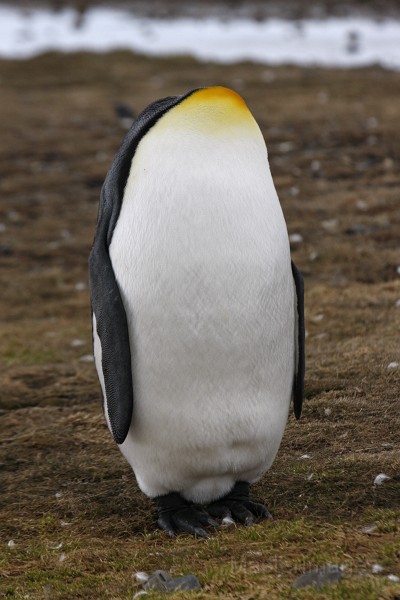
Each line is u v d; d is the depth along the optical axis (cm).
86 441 2425
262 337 1681
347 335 2939
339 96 6838
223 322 1655
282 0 14625
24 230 4756
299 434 2242
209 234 1634
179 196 1641
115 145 6109
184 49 11106
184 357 1675
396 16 13125
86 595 1575
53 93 7762
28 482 2211
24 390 2856
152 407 1725
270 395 1733
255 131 1694
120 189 1727
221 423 1709
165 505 1853
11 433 2534
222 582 1487
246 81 7700
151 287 1664
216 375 1684
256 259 1648
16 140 6294
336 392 2453
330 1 14225
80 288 4019
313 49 10650
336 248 3856
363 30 12044
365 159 5219
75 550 1786
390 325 2955
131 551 1750
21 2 15962
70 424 2555
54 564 1747
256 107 6644
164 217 1648
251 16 13500
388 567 1475
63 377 2981
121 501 2034
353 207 4388
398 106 6359
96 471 2219
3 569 1753
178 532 1803
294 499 1884
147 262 1664
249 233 1644
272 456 1828
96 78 8244
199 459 1753
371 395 2412
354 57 9962
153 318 1672
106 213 1778
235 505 1831
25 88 8031
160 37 12275
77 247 4500
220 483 1819
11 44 12206
